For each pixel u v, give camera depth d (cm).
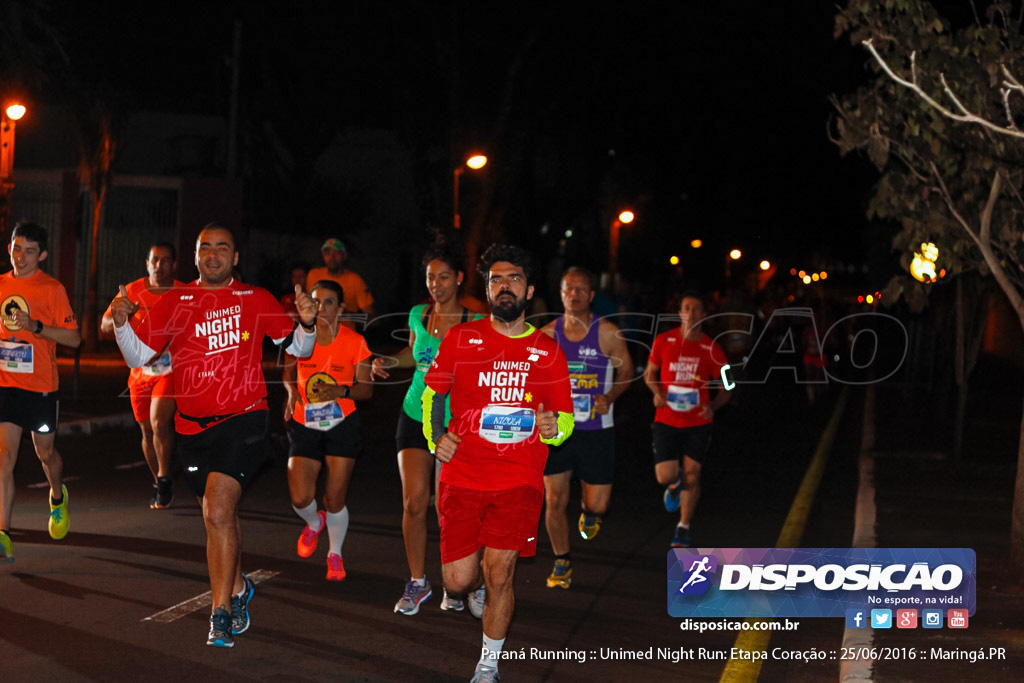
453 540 589
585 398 831
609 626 735
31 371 849
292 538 974
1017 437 1731
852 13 884
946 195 899
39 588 771
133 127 3691
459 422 591
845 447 1722
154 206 3419
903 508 1096
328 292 797
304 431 809
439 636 693
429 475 749
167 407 1049
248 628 696
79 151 2933
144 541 930
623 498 1245
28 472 1296
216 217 3397
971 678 600
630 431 1925
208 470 654
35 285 851
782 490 1313
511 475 582
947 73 854
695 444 964
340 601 769
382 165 4216
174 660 627
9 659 618
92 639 660
